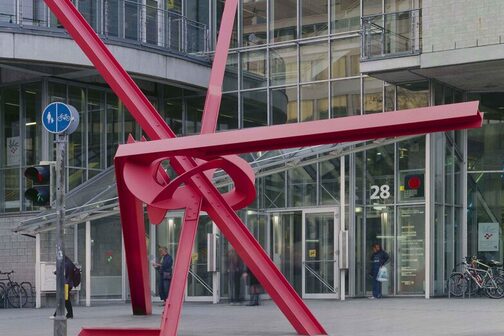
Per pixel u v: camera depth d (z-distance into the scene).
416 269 26.88
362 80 27.83
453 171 27.77
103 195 26.08
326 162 28.03
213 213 14.37
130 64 27.64
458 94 28.20
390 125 11.52
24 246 27.86
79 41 15.22
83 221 25.97
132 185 13.32
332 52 28.44
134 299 18.59
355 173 27.81
